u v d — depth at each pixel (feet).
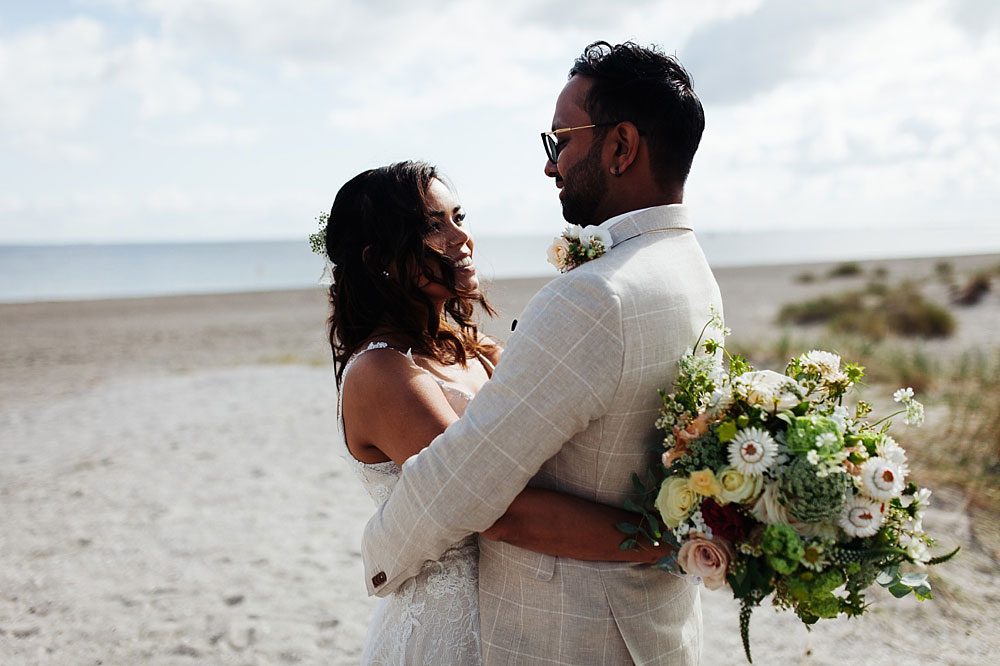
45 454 24.39
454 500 4.82
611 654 5.15
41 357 49.06
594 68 5.28
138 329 66.39
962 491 15.88
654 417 5.02
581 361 4.61
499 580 5.56
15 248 633.61
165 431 26.99
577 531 4.98
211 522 17.57
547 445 4.70
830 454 4.40
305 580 14.26
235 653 11.68
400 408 5.63
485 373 7.07
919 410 4.90
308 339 55.11
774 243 495.82
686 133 5.21
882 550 4.52
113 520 17.83
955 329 40.83
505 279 129.18
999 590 12.23
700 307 5.20
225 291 139.95
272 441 24.99
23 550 16.07
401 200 6.15
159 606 13.32
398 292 6.26
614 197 5.34
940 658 10.62
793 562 4.34
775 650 11.28
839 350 32.19
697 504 4.66
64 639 12.19
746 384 4.75
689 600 5.72
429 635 5.74
